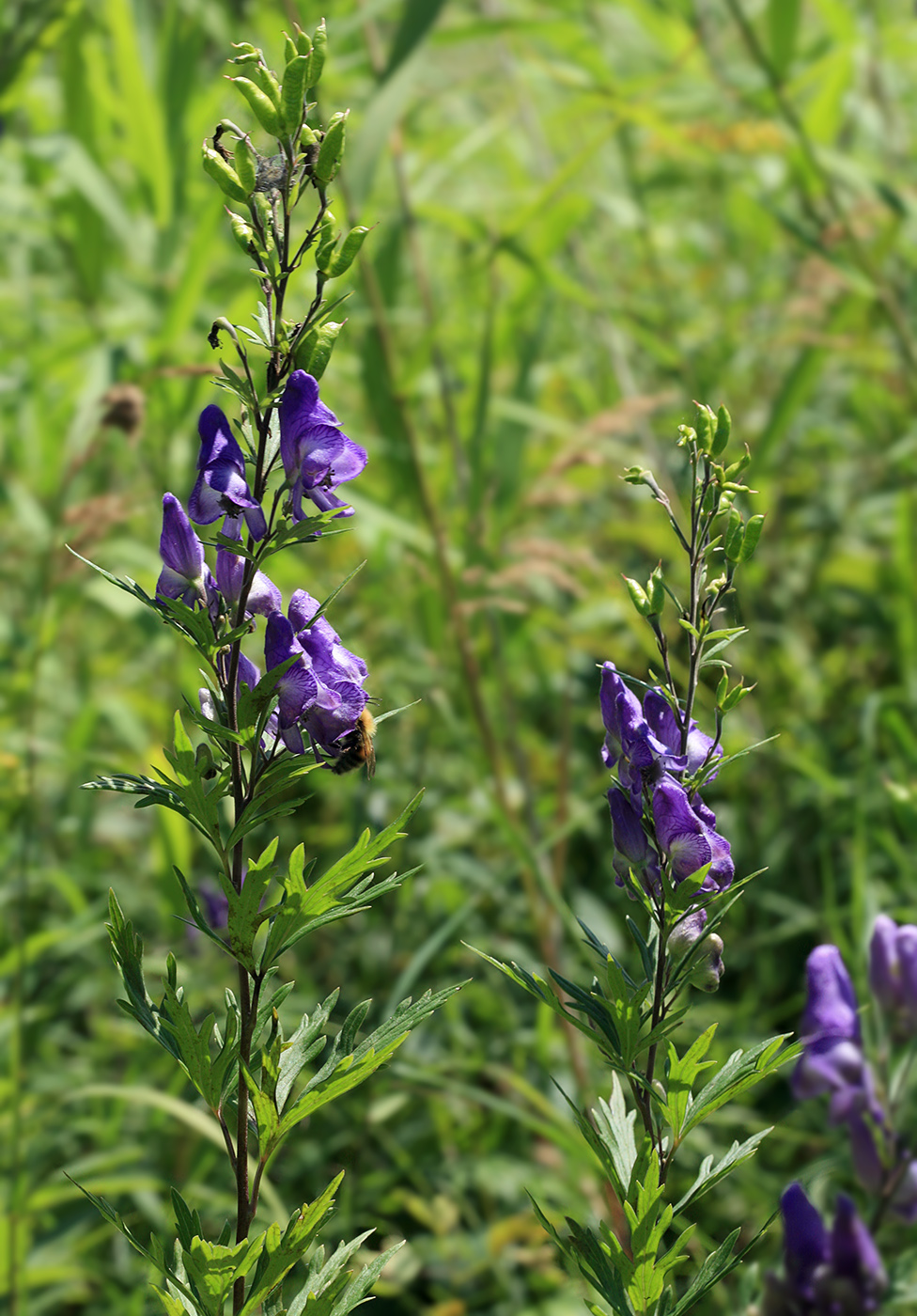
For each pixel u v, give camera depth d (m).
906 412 7.16
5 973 4.77
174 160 6.11
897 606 6.50
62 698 7.21
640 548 7.42
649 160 8.63
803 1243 2.48
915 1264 2.63
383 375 5.27
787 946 5.73
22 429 6.89
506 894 5.75
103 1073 5.40
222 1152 4.52
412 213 5.89
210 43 7.23
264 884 1.69
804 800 6.21
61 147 6.13
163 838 5.04
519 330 7.54
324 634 1.84
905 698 5.64
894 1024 2.84
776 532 7.38
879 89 7.30
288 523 1.74
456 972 5.63
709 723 4.45
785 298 8.07
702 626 1.89
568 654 6.32
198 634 1.72
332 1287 1.81
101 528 4.93
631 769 1.88
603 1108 1.96
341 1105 4.75
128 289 6.46
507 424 5.85
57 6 5.61
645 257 8.53
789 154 6.63
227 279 6.53
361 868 1.72
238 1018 1.88
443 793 6.30
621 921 5.86
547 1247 4.36
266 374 1.74
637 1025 1.80
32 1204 4.09
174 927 5.50
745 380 8.16
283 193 1.66
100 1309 4.45
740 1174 4.39
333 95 5.91
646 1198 1.76
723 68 6.83
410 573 6.77
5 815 6.10
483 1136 5.06
